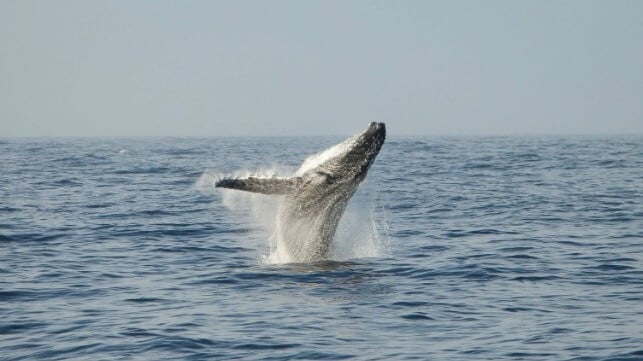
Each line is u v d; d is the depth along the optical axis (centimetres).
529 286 4884
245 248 6206
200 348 3638
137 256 5869
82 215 8162
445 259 5678
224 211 8512
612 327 3950
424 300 4497
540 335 3828
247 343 3703
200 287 4812
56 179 12756
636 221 7844
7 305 4397
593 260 5700
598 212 8550
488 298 4559
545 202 9506
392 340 3759
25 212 8381
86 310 4288
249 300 4481
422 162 17388
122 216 8112
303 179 5088
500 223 7675
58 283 4938
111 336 3803
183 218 7944
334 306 4347
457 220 7894
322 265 5294
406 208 8869
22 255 5888
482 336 3819
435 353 3569
